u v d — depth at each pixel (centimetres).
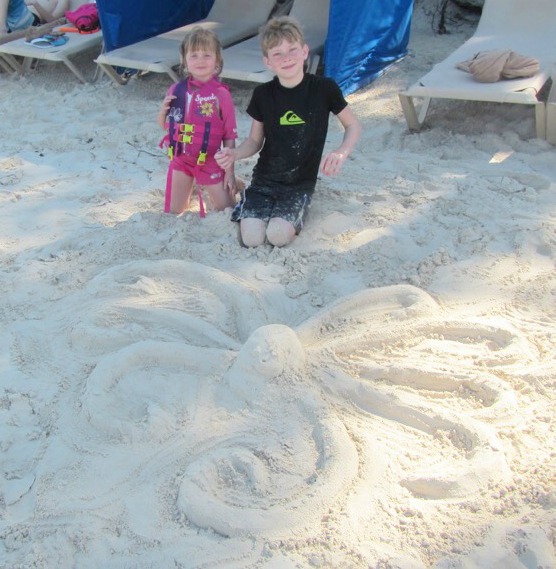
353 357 219
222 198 301
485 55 370
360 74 445
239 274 262
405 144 375
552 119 352
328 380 206
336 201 309
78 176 353
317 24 490
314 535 164
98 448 192
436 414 192
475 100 370
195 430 194
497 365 211
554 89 380
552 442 185
